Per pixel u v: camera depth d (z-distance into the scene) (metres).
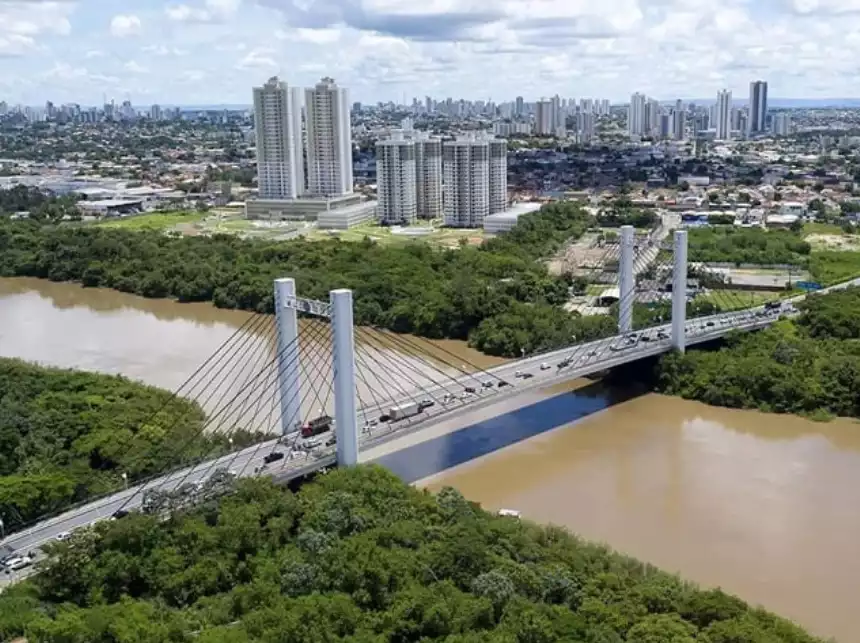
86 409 142.88
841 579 100.81
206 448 128.12
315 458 121.56
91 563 91.44
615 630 81.88
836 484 127.19
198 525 97.75
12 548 99.75
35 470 119.06
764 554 106.50
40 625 78.12
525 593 88.12
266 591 86.31
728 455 139.62
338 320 117.31
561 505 121.00
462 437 149.00
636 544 109.38
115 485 117.56
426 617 81.12
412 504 108.31
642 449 142.62
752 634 79.06
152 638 76.69
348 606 82.50
